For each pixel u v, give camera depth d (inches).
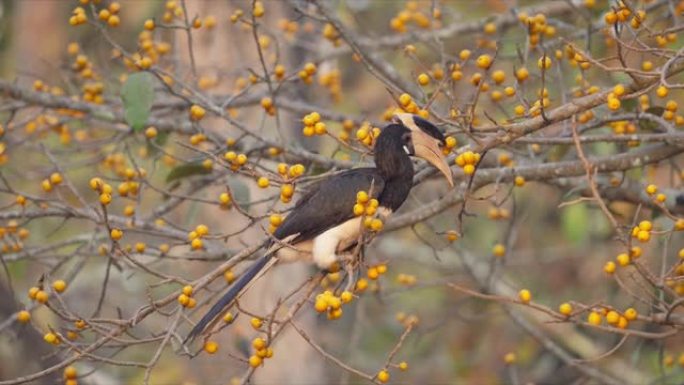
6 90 468.4
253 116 570.6
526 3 574.6
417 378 682.2
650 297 398.0
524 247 703.7
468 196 388.2
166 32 637.3
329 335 655.1
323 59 524.7
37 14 715.4
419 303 690.2
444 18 650.2
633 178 482.6
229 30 566.9
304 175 415.5
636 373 562.3
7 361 585.6
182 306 338.0
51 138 624.7
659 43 426.9
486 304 545.3
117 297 689.6
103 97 497.0
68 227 677.3
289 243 353.7
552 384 638.5
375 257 580.4
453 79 389.7
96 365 595.2
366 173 361.4
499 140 356.5
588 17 467.5
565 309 339.9
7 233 439.5
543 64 348.2
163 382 635.5
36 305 432.8
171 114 506.6
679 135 393.1
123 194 428.5
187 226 468.1
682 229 338.0
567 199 458.0
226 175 454.3
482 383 671.8
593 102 350.0
